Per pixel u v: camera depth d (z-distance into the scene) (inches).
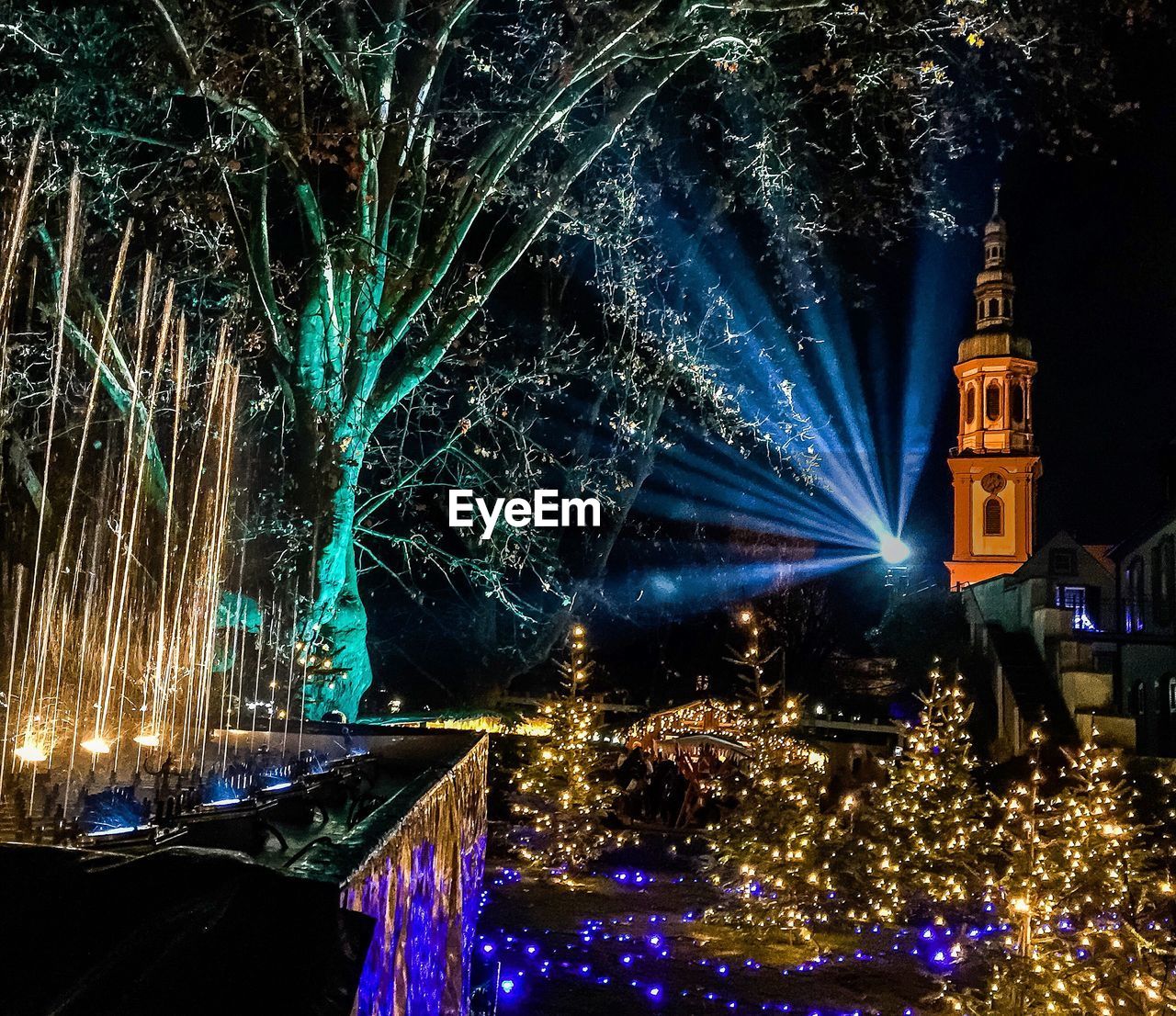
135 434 300.0
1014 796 330.0
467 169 564.1
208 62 493.7
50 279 415.8
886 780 532.1
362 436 557.3
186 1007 61.1
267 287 543.5
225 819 118.3
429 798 143.9
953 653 1348.4
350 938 70.0
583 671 496.7
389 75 553.9
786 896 358.9
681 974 293.6
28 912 67.2
